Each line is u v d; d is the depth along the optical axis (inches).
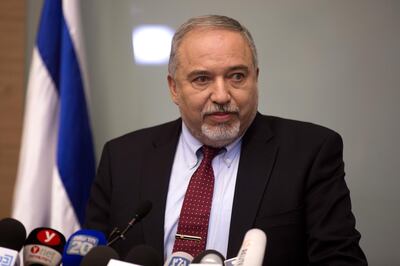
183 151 158.4
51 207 212.7
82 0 238.8
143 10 239.6
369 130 230.7
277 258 139.3
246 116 146.4
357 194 229.5
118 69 239.0
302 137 152.5
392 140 229.6
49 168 216.2
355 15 233.0
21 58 241.9
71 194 211.0
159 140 164.2
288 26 234.7
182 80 147.7
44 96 217.6
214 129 144.3
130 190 155.1
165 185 152.3
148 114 238.4
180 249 141.4
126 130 238.4
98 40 239.1
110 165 164.4
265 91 234.2
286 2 235.1
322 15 233.8
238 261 87.9
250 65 145.1
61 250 112.0
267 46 235.0
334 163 149.0
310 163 146.6
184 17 238.5
